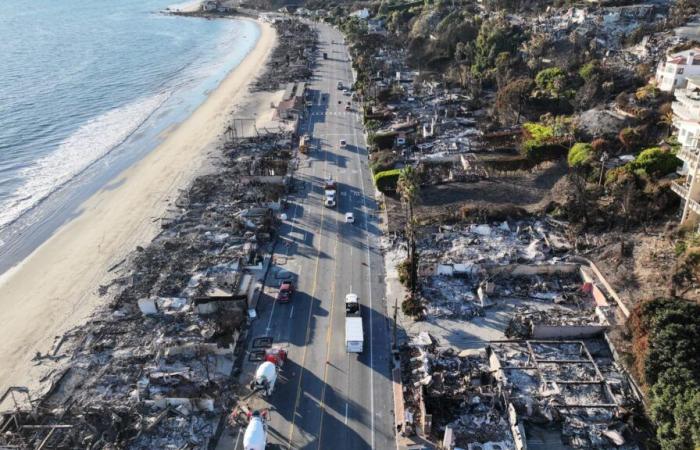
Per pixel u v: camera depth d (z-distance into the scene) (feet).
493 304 264.93
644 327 216.13
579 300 264.11
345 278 290.35
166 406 209.97
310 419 205.26
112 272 307.99
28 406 213.25
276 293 279.49
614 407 201.05
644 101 451.53
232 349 238.48
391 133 467.11
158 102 645.10
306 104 595.88
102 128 557.74
